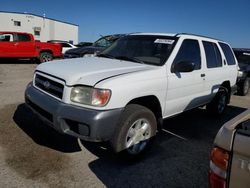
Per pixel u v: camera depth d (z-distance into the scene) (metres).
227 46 6.38
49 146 4.05
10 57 14.94
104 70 3.67
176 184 3.36
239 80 9.47
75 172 3.42
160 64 4.13
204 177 3.57
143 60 4.30
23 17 39.31
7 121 4.94
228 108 7.61
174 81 4.21
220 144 1.72
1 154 3.70
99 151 4.02
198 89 4.95
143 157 3.94
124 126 3.45
